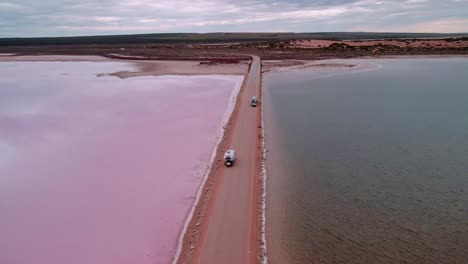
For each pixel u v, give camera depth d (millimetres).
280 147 29344
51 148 29359
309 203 20812
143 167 25672
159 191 22359
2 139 31469
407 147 28969
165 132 32750
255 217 18938
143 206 20766
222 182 22391
